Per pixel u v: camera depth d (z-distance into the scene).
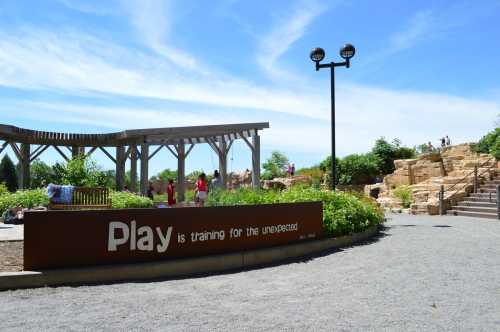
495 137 25.81
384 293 5.62
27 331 3.98
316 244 9.38
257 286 6.03
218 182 16.27
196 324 4.28
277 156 45.00
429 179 23.98
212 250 7.56
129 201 15.84
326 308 4.91
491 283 6.16
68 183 19.00
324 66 14.28
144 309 4.78
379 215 13.28
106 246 6.37
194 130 18.09
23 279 5.58
